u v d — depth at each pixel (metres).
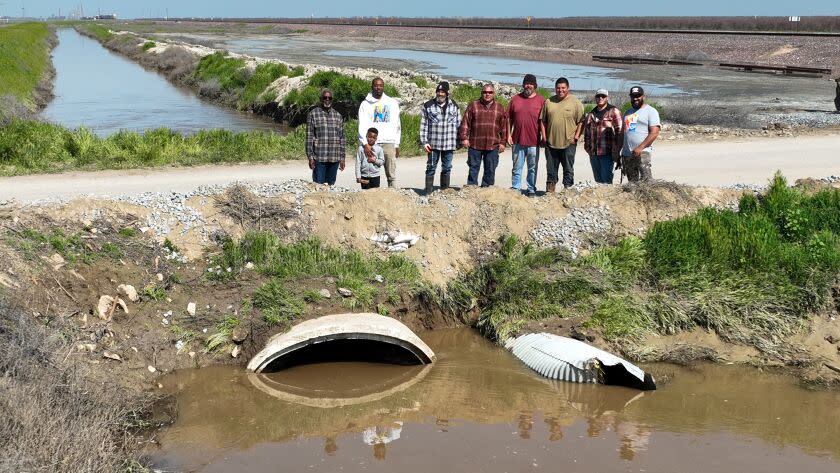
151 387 7.98
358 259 10.08
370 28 130.12
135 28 144.88
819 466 6.65
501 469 6.53
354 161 16.92
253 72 36.03
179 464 6.61
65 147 17.22
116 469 6.18
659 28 102.19
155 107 32.69
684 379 8.50
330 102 11.71
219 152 17.53
